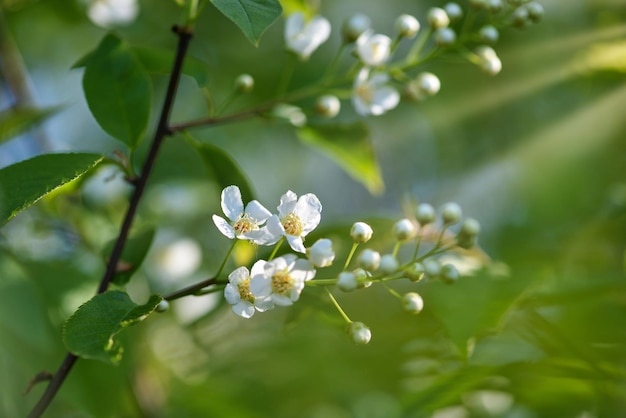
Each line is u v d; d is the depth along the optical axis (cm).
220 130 98
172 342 72
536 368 60
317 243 54
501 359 62
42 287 63
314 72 94
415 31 62
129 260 59
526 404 63
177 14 92
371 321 66
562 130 84
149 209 76
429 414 62
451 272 56
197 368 71
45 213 69
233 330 72
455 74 93
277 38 95
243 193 62
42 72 98
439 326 64
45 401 54
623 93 80
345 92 63
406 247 69
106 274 57
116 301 53
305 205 55
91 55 59
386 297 67
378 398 68
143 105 59
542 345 61
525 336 62
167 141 76
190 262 75
